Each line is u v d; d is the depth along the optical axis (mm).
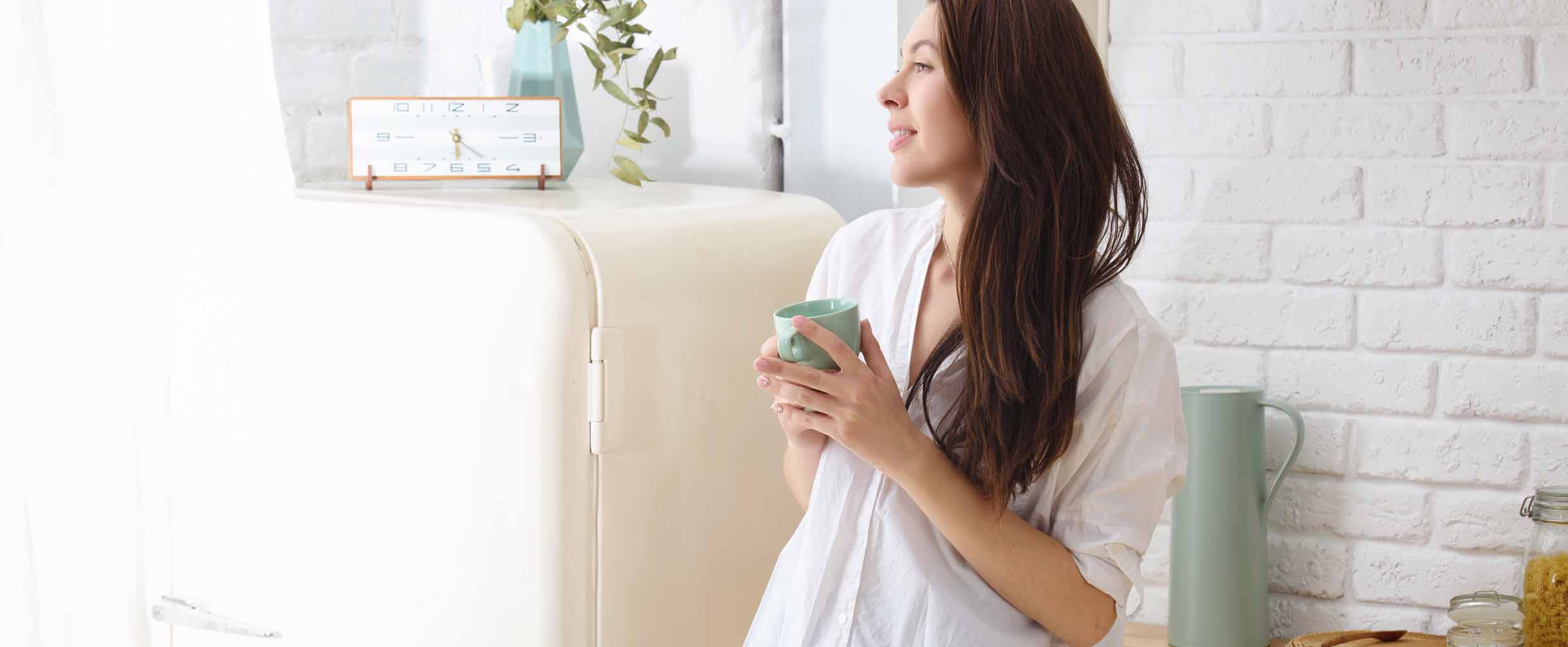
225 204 1501
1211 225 1934
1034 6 1001
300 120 1994
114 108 1604
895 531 1030
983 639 1017
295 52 1979
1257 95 1893
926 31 1045
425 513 1292
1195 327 1959
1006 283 996
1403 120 1839
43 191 1584
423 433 1287
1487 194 1817
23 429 1591
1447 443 1867
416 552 1302
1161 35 1923
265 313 1406
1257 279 1923
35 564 1603
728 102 2020
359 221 1336
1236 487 1826
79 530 1587
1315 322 1904
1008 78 989
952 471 988
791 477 1130
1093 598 1014
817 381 946
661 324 1292
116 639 1578
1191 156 1932
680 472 1331
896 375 1096
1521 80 1788
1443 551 1882
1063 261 1008
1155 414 1036
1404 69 1831
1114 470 1030
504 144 1599
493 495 1243
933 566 1027
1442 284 1848
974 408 1001
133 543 1571
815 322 943
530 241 1215
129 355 1544
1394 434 1888
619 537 1260
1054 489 1041
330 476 1361
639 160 2049
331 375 1354
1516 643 1643
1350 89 1855
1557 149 1785
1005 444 992
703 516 1367
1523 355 1825
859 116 1994
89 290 1566
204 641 1492
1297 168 1888
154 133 1604
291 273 1386
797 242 1530
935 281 1116
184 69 1621
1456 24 1806
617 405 1238
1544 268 1808
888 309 1133
